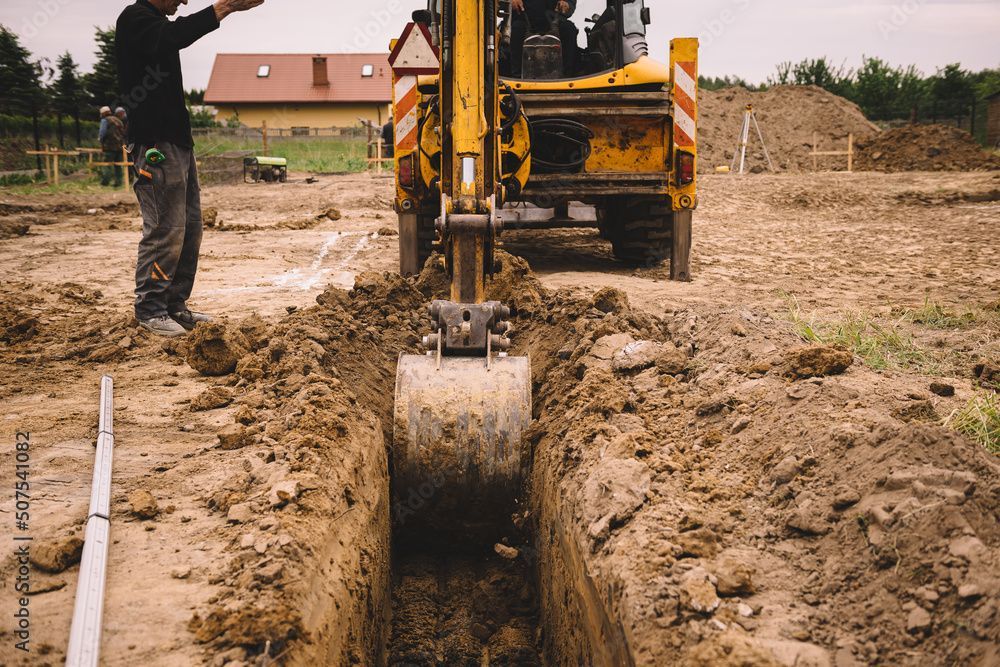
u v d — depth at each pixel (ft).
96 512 10.56
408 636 13.83
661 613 8.71
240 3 18.29
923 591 8.09
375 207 59.82
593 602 10.32
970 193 56.95
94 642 8.13
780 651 7.92
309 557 9.93
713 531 9.90
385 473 14.67
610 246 38.19
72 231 44.27
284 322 18.44
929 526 8.54
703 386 14.10
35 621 8.68
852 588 8.63
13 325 19.81
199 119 144.87
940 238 40.09
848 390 11.98
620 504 10.72
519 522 14.87
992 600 7.56
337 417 13.43
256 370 16.40
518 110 21.68
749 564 9.31
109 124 67.82
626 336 16.39
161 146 18.72
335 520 11.17
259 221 50.57
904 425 10.21
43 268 31.09
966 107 116.78
